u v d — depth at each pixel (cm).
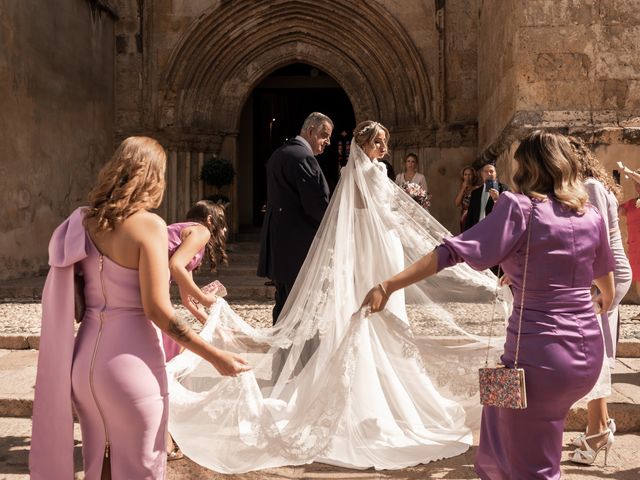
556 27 921
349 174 432
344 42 1516
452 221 1437
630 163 887
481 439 280
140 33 1525
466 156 1438
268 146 2045
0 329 743
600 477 369
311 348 416
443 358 395
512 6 969
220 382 377
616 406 453
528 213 259
